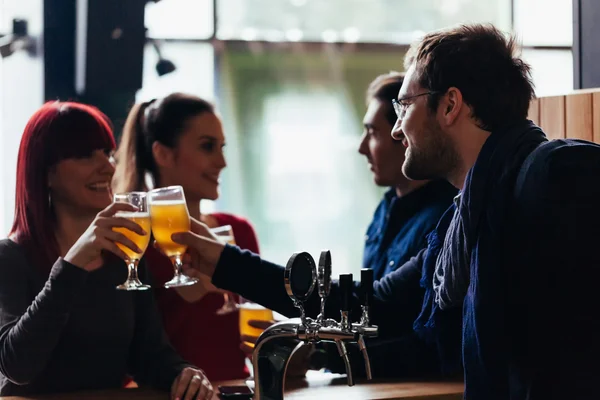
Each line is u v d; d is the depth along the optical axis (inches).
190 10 136.3
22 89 120.8
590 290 50.5
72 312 73.9
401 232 89.6
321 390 70.1
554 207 51.2
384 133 94.5
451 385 72.2
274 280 74.9
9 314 70.9
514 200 54.0
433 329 70.5
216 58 138.3
